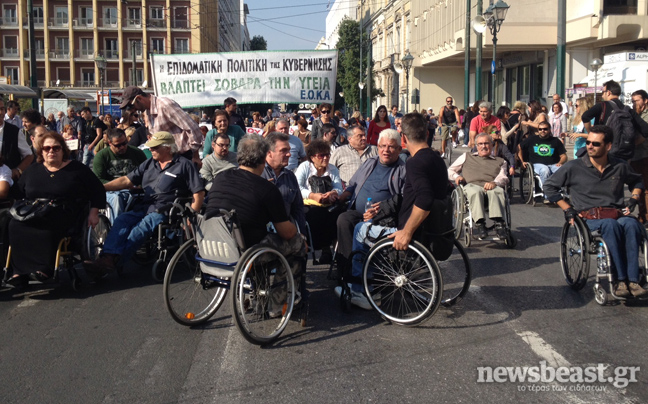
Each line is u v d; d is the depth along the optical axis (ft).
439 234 17.75
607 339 16.20
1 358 15.34
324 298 20.44
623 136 28.66
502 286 21.39
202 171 27.20
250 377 14.08
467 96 88.22
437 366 14.58
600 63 79.30
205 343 16.31
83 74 223.10
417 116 18.25
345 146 27.48
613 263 18.51
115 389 13.51
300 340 16.47
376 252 18.11
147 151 31.99
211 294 18.31
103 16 220.64
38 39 222.89
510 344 15.94
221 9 291.79
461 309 18.88
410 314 18.15
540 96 112.16
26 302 20.33
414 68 157.48
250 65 48.75
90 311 19.25
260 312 17.35
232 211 16.37
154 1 219.20
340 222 19.70
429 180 17.43
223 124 30.30
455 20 122.11
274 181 20.12
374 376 14.06
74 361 15.11
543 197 39.34
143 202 24.12
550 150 39.52
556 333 16.70
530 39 101.86
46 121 72.13
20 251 20.58
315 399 12.94
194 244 17.65
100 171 27.71
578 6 97.25
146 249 25.08
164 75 49.78
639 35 89.81
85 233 21.76
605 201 19.77
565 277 21.22
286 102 48.98
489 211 27.12
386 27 207.82
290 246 17.34
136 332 17.22
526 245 28.02
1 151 25.43
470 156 28.50
